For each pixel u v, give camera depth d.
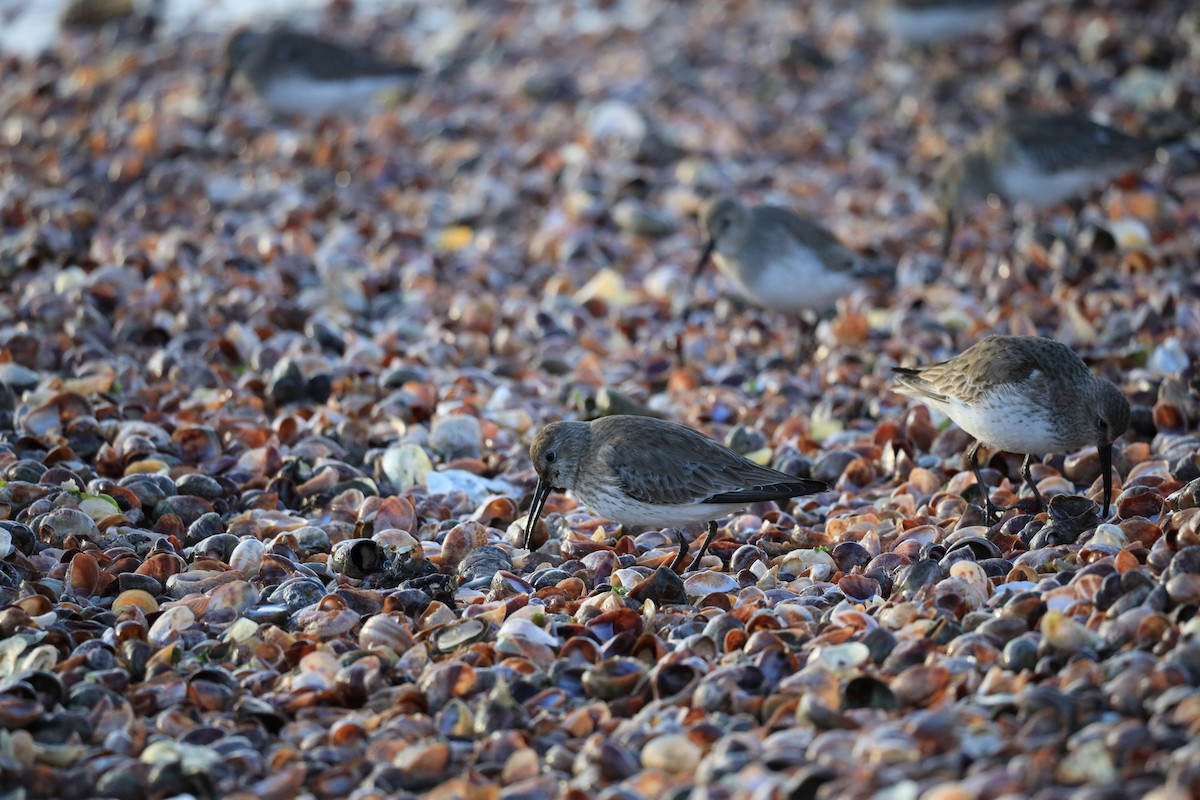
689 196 20.50
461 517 11.86
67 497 11.09
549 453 10.79
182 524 11.20
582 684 8.68
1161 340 14.64
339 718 8.39
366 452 13.13
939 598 9.25
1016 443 11.06
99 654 8.98
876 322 16.77
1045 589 9.24
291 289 17.41
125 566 10.31
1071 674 7.93
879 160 22.23
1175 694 7.40
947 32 25.81
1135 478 11.44
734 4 31.80
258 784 7.68
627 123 23.42
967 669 8.28
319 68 22.78
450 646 9.24
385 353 15.30
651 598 9.85
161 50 28.94
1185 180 20.36
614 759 7.53
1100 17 27.05
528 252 19.23
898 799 6.66
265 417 13.60
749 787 7.00
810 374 15.25
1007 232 19.50
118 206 20.31
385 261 18.38
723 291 17.77
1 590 9.79
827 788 6.88
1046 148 18.20
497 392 14.20
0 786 7.54
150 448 12.34
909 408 13.48
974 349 11.29
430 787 7.68
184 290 16.77
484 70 28.00
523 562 10.73
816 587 9.95
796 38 27.05
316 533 10.95
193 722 8.27
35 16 32.44
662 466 10.38
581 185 20.95
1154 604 8.58
